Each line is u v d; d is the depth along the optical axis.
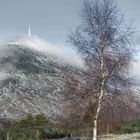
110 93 30.36
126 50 31.05
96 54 30.97
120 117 30.80
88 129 30.97
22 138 61.44
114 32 31.22
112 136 53.00
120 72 30.66
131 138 52.41
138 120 63.78
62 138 53.31
